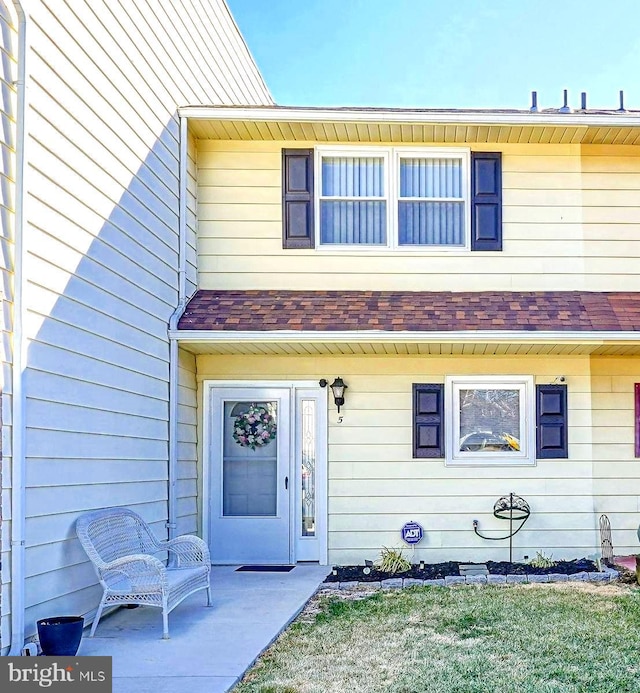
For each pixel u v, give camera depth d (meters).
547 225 9.15
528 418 9.08
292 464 9.09
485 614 6.36
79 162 5.82
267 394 9.16
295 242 9.12
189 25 8.93
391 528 8.96
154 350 7.59
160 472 7.71
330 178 9.25
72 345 5.65
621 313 8.52
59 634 4.73
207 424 9.13
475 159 9.20
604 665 4.96
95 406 6.07
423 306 8.60
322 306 8.60
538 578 7.92
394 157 9.20
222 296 8.86
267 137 9.12
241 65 11.67
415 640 5.59
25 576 4.87
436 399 9.08
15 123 4.88
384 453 9.04
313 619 6.33
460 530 8.95
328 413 9.10
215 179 9.22
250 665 4.95
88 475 5.93
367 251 9.10
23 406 4.84
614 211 9.18
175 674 4.70
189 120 8.62
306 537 9.03
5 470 4.70
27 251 4.95
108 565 5.60
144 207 7.33
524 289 9.08
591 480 9.03
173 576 6.12
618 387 9.16
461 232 9.20
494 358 9.14
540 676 4.73
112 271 6.47
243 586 7.65
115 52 6.60
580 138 9.05
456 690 4.48
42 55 5.22
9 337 4.79
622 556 8.93
